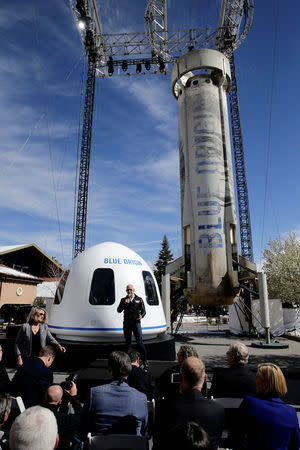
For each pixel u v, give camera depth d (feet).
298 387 27.37
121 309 27.12
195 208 62.08
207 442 5.24
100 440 9.12
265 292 56.85
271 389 10.07
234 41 119.14
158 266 203.82
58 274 120.78
